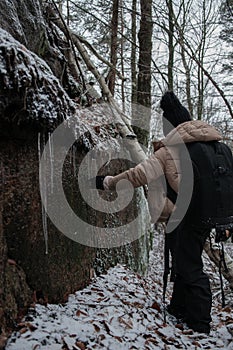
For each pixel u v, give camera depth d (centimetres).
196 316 291
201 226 279
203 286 293
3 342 193
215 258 365
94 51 569
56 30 509
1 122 208
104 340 223
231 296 504
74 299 287
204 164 272
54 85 259
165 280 296
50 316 237
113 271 400
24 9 381
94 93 552
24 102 211
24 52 219
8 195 224
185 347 254
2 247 211
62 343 207
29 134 240
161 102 318
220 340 276
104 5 769
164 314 295
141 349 228
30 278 240
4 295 207
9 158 226
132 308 296
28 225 241
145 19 762
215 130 290
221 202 271
